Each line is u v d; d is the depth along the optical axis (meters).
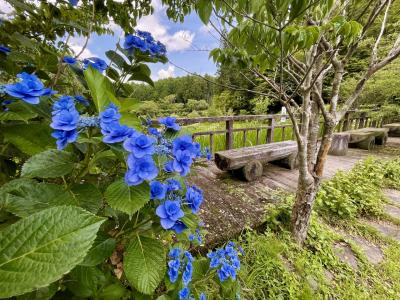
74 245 0.31
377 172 4.24
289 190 3.29
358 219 3.05
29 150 0.62
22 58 0.88
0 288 0.29
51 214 0.33
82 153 0.71
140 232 0.80
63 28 1.24
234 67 1.50
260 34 1.04
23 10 1.05
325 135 2.11
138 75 1.08
